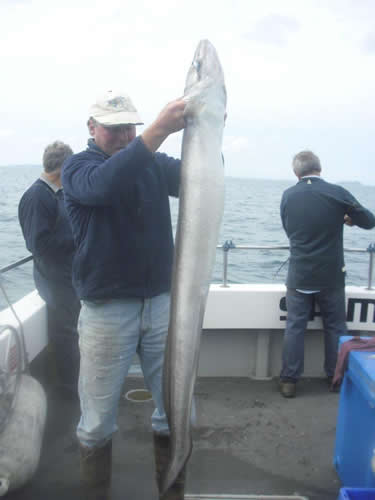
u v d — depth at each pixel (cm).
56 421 289
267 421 299
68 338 300
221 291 347
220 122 141
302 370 332
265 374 366
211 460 255
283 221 345
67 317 297
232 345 366
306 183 329
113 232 182
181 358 151
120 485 232
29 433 214
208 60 140
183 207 143
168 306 200
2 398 211
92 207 180
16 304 302
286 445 272
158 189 190
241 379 364
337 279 328
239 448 268
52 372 330
